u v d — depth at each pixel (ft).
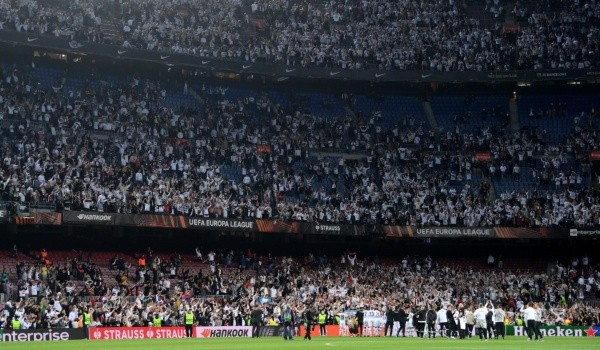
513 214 357.82
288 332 238.68
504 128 404.57
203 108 389.19
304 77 397.19
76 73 375.25
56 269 294.87
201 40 390.21
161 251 339.36
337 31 416.67
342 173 374.63
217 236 345.51
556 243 372.17
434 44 416.67
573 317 309.42
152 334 261.03
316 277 331.16
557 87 423.64
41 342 230.07
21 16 351.25
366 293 322.55
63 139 331.16
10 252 306.96
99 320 264.93
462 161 385.09
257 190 351.87
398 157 385.09
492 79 404.77
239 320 280.31
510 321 305.94
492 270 363.97
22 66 362.33
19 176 304.50
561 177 376.27
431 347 188.65
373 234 346.74
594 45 409.49
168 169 341.62
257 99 407.64
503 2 440.86
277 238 359.66
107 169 323.37
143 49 368.07
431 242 372.79
